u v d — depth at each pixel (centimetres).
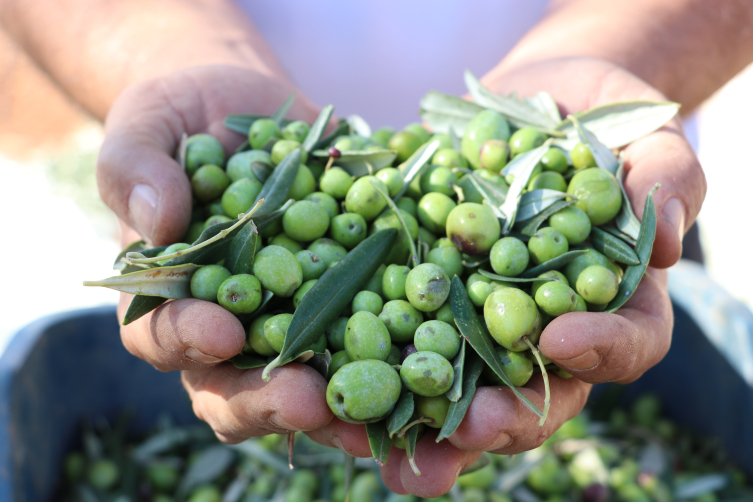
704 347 55
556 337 34
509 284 37
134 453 56
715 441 55
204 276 36
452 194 41
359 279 37
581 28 56
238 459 56
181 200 40
